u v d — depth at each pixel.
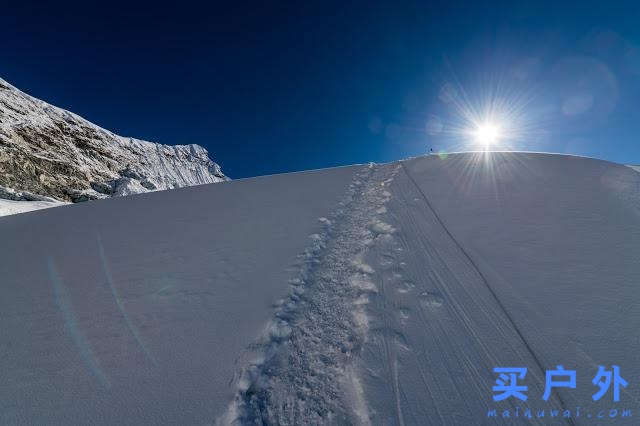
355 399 2.33
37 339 3.19
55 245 6.34
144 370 2.67
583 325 2.87
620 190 6.83
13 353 2.98
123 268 4.93
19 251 6.15
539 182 8.05
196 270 4.68
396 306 3.45
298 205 8.31
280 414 2.26
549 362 2.53
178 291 4.06
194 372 2.63
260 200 9.21
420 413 2.19
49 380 2.61
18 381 2.62
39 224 8.47
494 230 5.28
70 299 4.01
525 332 2.88
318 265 4.69
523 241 4.73
